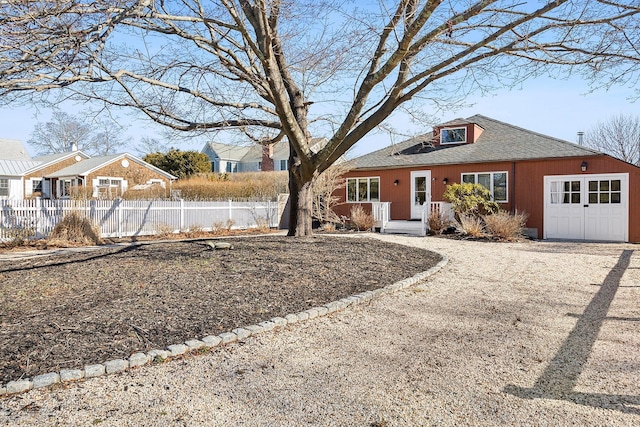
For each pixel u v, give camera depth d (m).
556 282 7.27
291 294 5.65
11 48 5.00
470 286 6.92
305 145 8.98
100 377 3.27
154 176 30.05
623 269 8.55
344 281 6.54
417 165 17.61
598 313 5.33
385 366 3.60
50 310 4.55
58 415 2.71
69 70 5.92
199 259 7.12
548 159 14.91
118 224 14.35
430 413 2.81
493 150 16.72
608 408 2.88
